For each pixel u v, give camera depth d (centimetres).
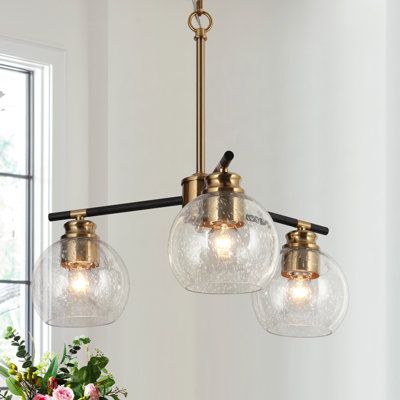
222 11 524
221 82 520
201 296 518
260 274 206
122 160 498
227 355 495
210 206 207
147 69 516
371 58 427
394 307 397
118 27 504
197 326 518
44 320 242
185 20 538
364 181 423
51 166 486
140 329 496
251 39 503
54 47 494
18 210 486
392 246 400
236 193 212
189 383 515
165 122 521
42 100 491
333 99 445
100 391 359
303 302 240
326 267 246
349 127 435
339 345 429
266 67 490
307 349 446
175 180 523
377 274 412
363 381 414
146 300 501
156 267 507
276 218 255
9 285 479
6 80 489
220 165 215
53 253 245
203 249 204
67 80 498
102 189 491
